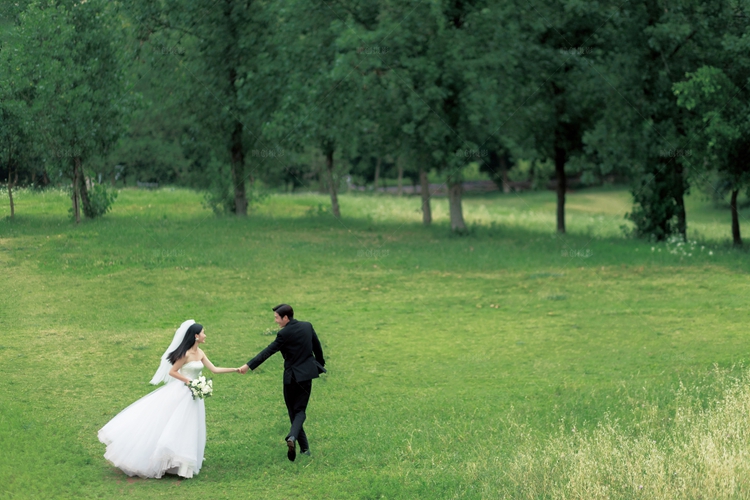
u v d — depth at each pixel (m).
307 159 35.03
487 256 18.89
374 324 12.57
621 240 22.77
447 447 7.45
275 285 15.30
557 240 22.30
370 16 23.20
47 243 18.45
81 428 7.79
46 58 20.41
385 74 23.19
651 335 11.82
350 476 6.74
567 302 14.20
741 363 10.01
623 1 22.55
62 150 21.00
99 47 21.62
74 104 20.86
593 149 23.42
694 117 22.59
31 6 20.48
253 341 11.34
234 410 8.57
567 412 8.40
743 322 12.52
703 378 9.44
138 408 6.81
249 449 7.38
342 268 17.08
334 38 23.17
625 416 8.19
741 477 6.30
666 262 18.38
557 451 7.00
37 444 7.27
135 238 19.42
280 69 23.48
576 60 22.97
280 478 6.70
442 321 12.84
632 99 23.22
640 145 22.70
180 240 19.56
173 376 6.77
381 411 8.55
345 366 10.32
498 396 9.05
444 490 6.44
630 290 15.22
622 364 10.33
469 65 22.56
